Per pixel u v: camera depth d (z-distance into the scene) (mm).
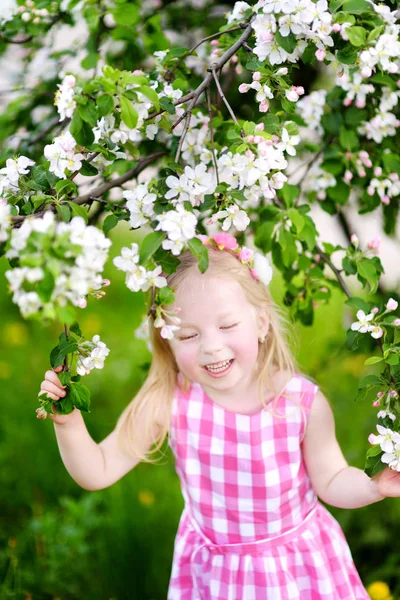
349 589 1960
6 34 2439
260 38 1631
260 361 1958
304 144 2436
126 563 2646
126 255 1458
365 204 2393
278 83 1669
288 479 1913
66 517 2971
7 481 3227
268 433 1907
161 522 2869
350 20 1593
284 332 2033
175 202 1538
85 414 3582
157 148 2371
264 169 1525
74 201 1653
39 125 2658
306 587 1918
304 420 1910
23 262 1222
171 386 1983
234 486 1923
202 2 2975
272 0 1576
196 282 1753
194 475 1955
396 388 1625
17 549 2775
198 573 1970
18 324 4895
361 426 3416
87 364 1629
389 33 1649
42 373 4219
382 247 4168
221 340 1763
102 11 2404
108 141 1645
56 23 2514
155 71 2023
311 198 2490
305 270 2287
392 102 2121
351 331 1734
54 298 1237
